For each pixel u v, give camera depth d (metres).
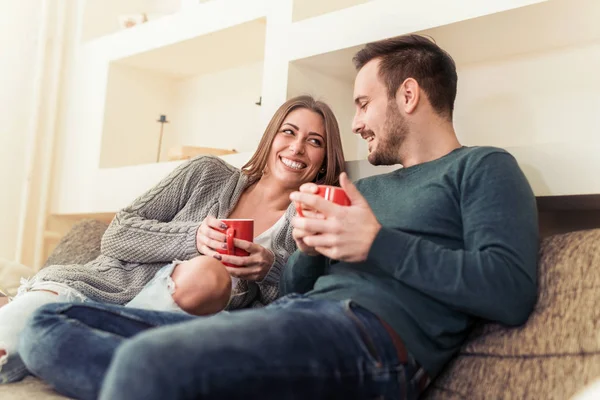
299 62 2.14
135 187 2.74
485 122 1.93
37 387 1.22
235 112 2.87
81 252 2.28
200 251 1.65
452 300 1.08
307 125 1.88
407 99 1.41
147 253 1.71
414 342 1.08
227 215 1.85
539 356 1.08
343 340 0.96
